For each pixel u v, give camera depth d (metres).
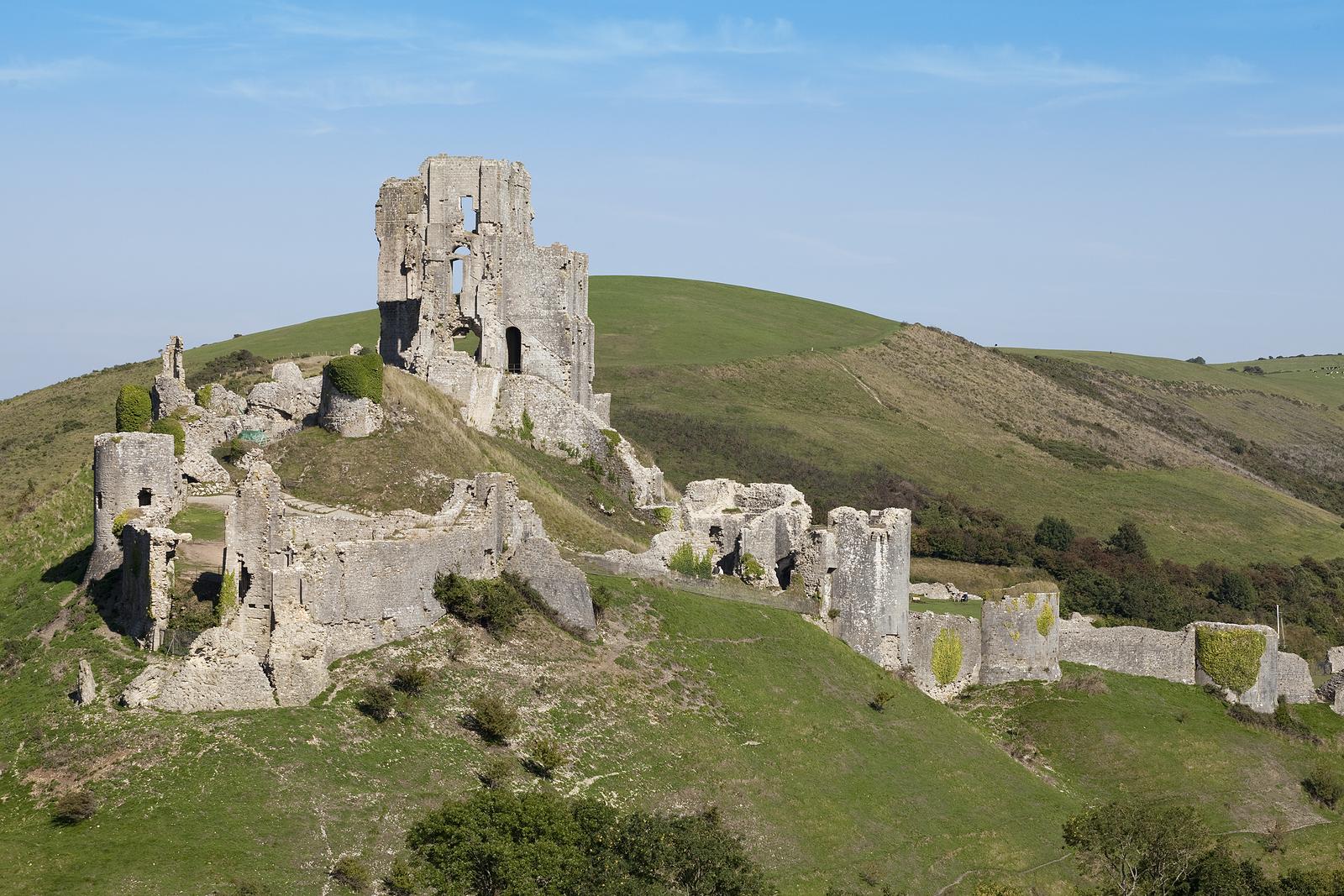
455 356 114.50
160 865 52.78
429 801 59.88
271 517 65.44
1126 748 94.19
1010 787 84.38
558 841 56.28
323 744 61.06
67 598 74.81
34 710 63.09
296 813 56.97
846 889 68.44
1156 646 104.50
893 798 78.19
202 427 99.00
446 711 67.00
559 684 73.31
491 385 115.75
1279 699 106.00
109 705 62.44
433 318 121.19
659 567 92.19
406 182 122.50
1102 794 90.06
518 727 68.38
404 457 95.81
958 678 100.06
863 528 96.12
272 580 65.06
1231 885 72.44
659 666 80.50
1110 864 75.25
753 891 58.81
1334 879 75.75
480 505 79.25
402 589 71.19
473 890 54.06
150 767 58.06
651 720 74.56
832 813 74.12
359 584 68.75
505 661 73.12
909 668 96.94
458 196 122.50
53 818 55.59
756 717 80.12
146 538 67.81
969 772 84.44
